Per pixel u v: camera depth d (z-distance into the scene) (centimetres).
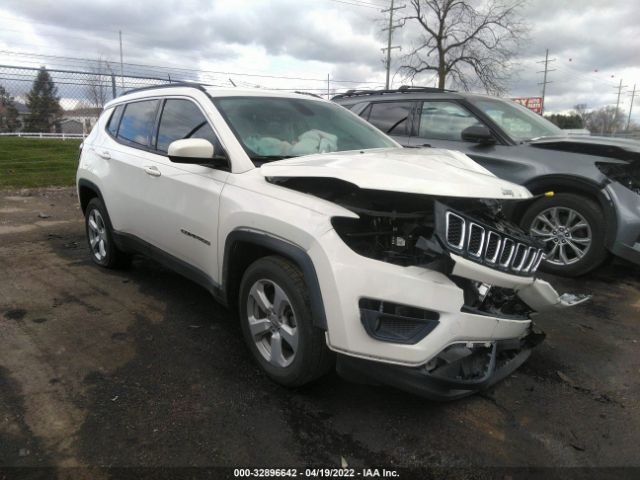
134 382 313
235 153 345
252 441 262
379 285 256
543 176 524
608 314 448
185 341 371
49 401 290
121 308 428
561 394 319
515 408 302
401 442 266
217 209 340
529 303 309
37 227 723
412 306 256
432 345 256
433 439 270
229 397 301
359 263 261
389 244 283
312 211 282
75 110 2362
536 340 330
